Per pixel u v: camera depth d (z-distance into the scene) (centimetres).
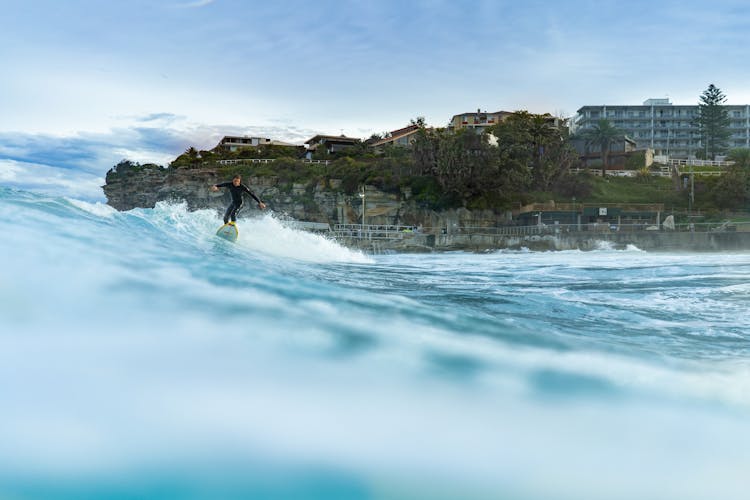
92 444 130
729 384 246
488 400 189
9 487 110
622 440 166
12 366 166
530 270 1213
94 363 178
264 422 152
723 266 1332
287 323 262
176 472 123
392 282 739
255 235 1338
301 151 9444
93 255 351
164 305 261
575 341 328
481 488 129
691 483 140
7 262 278
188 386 170
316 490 121
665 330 438
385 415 166
